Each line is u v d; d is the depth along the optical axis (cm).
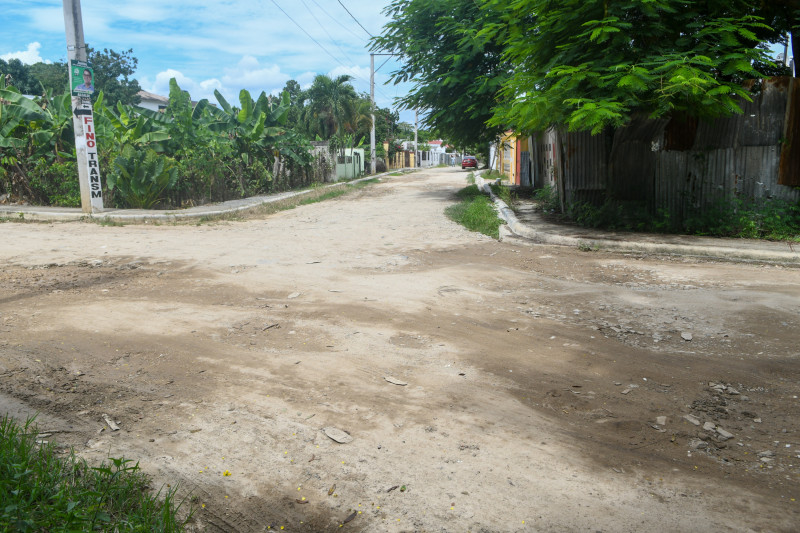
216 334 499
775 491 279
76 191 1570
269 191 2273
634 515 259
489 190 2302
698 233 1027
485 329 530
